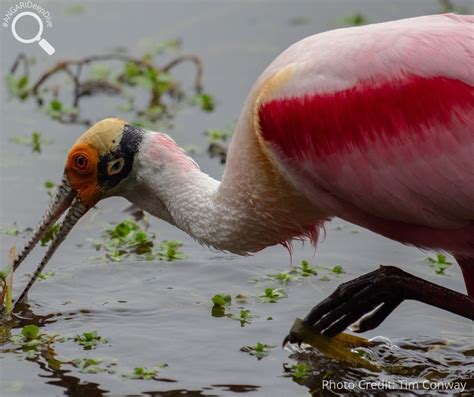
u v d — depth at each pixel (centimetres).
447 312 1455
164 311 1450
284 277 1519
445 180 1273
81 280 1531
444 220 1300
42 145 1950
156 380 1289
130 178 1434
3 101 2159
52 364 1323
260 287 1505
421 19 1316
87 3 2567
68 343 1371
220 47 2341
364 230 1666
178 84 2170
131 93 2203
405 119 1275
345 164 1306
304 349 1355
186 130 2006
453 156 1263
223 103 2119
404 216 1315
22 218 1692
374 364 1334
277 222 1377
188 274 1545
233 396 1260
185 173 1408
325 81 1305
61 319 1434
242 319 1424
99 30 2439
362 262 1570
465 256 1347
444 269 1547
